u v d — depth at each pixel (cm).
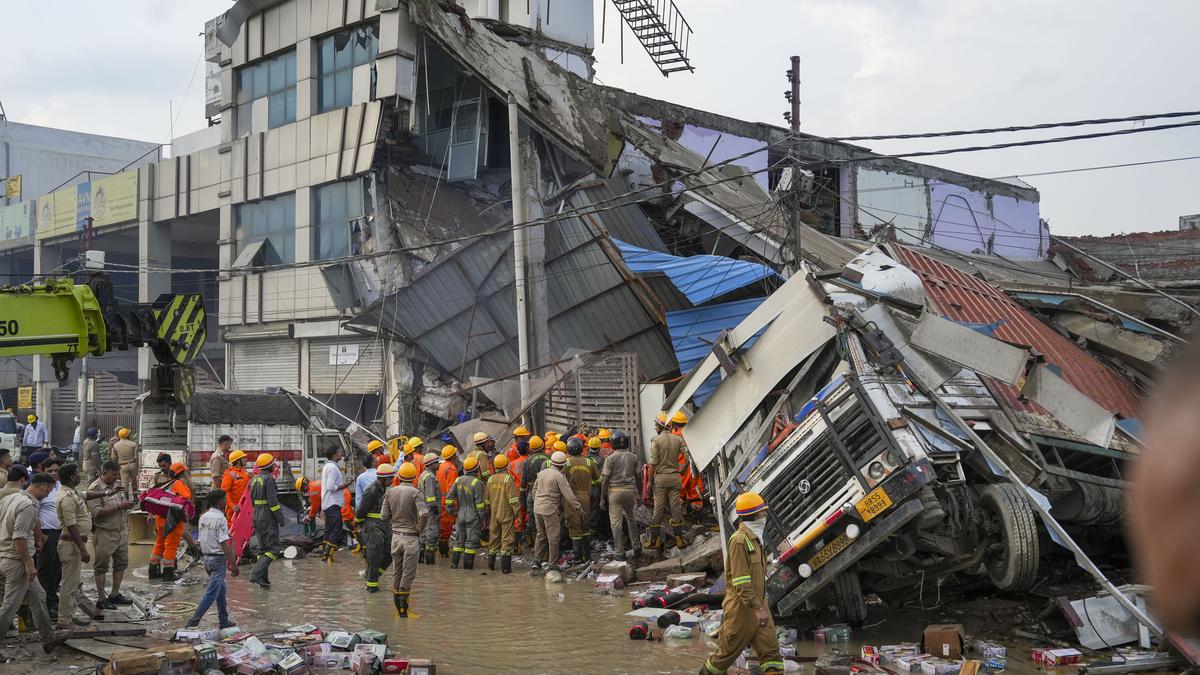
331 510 1748
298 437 2289
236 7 3212
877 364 1110
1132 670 927
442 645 1092
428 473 1695
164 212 3672
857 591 1090
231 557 1147
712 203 2417
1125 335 1547
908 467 968
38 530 1009
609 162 2558
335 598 1385
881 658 981
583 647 1071
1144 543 71
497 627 1180
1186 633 69
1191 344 72
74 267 4491
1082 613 1012
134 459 2278
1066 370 1388
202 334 1129
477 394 2425
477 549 1647
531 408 2156
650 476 1648
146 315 1081
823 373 1202
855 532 988
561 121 2434
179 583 1518
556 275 2520
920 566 1074
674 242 2677
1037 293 1633
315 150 2989
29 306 988
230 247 3325
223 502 1170
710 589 1267
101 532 1252
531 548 1778
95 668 955
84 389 3394
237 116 3388
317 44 3073
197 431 2172
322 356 3002
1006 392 1223
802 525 1033
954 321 1252
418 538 1268
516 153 2177
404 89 2703
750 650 1018
